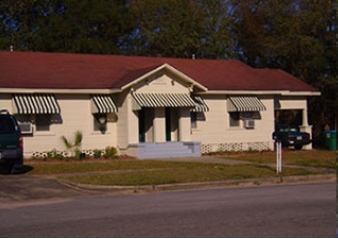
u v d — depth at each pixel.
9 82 23.17
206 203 12.30
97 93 25.08
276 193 14.11
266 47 37.34
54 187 15.62
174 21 42.09
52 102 23.69
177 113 26.86
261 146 29.36
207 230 9.03
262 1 40.53
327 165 21.25
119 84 24.81
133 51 42.75
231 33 43.12
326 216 10.30
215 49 41.06
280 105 30.64
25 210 11.89
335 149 30.31
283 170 19.20
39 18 40.78
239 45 42.84
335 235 8.58
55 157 23.92
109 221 10.05
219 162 22.64
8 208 12.34
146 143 24.88
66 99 24.67
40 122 24.14
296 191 14.53
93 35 40.22
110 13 39.62
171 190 15.57
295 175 18.08
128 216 10.59
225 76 29.55
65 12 40.06
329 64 34.81
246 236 8.52
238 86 28.36
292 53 35.72
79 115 24.97
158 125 25.91
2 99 23.17
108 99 25.30
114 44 40.28
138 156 24.56
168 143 25.53
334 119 37.03
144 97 24.80
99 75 26.31
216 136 28.05
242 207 11.55
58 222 10.07
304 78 35.78
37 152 23.98
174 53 40.59
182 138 26.27
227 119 28.41
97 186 15.34
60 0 41.06
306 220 9.89
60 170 19.53
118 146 25.66
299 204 11.91
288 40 35.47
